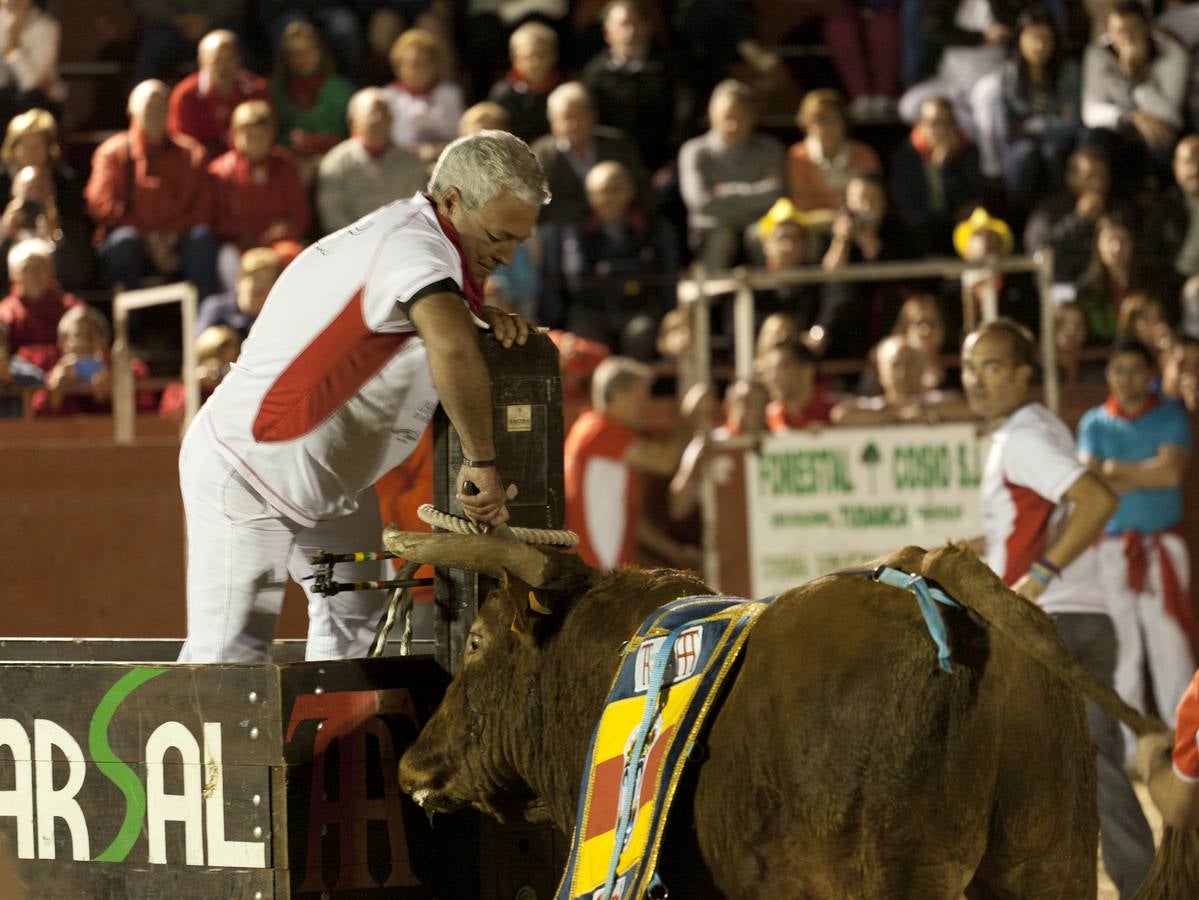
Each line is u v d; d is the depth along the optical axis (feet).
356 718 36.52
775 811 29.55
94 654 47.67
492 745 35.86
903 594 29.66
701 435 91.30
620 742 31.55
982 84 123.44
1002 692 29.17
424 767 36.42
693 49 132.77
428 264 35.70
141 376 104.22
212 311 101.45
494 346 37.55
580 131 110.52
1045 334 92.84
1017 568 54.08
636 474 91.81
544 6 129.08
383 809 36.83
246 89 115.03
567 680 34.32
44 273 103.24
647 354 107.65
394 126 115.96
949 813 28.71
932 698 28.55
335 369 37.14
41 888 38.29
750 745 29.84
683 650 31.30
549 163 109.81
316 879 35.68
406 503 63.10
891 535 88.53
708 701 30.12
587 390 101.76
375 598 43.34
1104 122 122.21
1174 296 115.14
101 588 93.86
